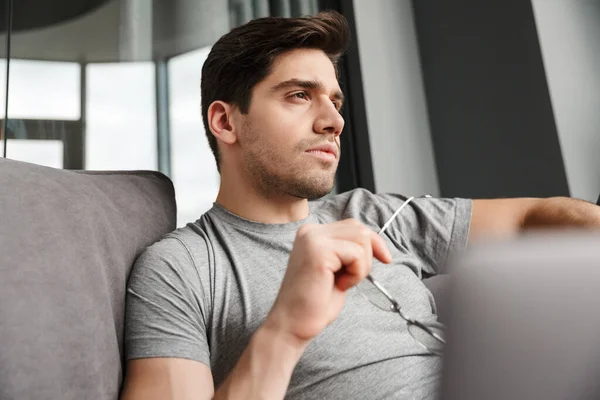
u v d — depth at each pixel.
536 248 0.23
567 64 1.69
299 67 0.91
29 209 0.53
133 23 1.83
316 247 0.53
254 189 0.92
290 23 0.92
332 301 0.53
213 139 0.99
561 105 1.65
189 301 0.73
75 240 0.58
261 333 0.55
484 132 1.90
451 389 0.23
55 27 1.75
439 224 1.02
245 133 0.92
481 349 0.23
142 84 1.80
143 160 1.76
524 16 1.73
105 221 0.69
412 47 2.19
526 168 1.74
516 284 0.22
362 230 0.54
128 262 0.74
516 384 0.22
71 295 0.52
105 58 1.78
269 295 0.78
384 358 0.75
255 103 0.91
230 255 0.83
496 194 1.86
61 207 0.59
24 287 0.47
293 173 0.88
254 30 0.93
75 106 1.73
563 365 0.22
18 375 0.44
